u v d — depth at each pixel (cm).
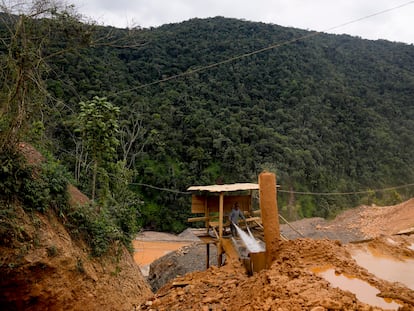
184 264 1473
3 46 736
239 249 871
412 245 676
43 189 700
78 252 719
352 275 434
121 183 1093
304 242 532
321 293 353
